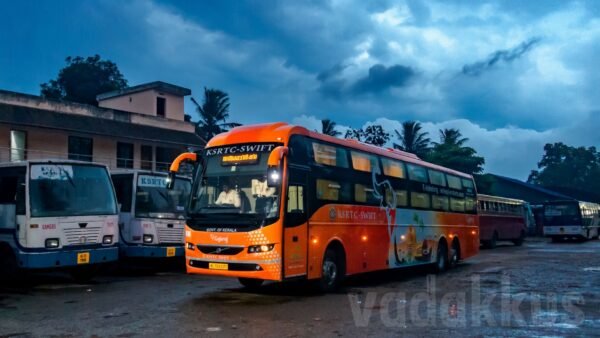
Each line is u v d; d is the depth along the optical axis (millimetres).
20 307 9562
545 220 40375
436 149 46969
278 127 10828
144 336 7277
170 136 31047
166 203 15844
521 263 19453
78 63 48062
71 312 9047
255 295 11055
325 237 11352
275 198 10039
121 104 35156
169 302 10086
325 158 11719
